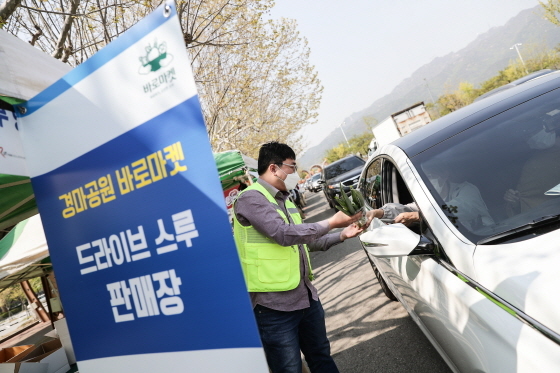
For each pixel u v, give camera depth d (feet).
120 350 5.70
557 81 9.32
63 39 23.52
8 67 6.08
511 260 5.76
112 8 28.55
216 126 58.39
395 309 14.61
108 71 5.35
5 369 15.17
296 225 7.06
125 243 5.47
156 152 5.10
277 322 7.49
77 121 5.69
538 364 4.52
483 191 7.40
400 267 8.89
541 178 7.13
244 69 49.16
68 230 5.94
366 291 17.83
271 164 7.92
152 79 5.02
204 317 5.00
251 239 7.47
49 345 18.80
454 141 8.79
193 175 4.87
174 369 5.30
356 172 44.39
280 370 7.66
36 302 49.34
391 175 11.10
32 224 18.06
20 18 25.17
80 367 6.03
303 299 7.69
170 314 5.23
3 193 8.71
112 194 5.50
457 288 6.21
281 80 65.21
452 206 7.47
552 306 4.71
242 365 4.83
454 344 6.45
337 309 17.06
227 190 30.73
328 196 48.85
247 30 40.86
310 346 8.43
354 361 12.02
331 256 27.81
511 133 8.27
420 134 9.96
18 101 6.32
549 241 5.71
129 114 5.24
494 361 5.17
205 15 33.19
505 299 5.36
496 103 9.51
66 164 5.85
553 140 7.71
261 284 7.39
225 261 4.78
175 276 5.14
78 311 5.97
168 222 5.10
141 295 5.42
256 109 66.03
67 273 6.02
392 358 11.30
